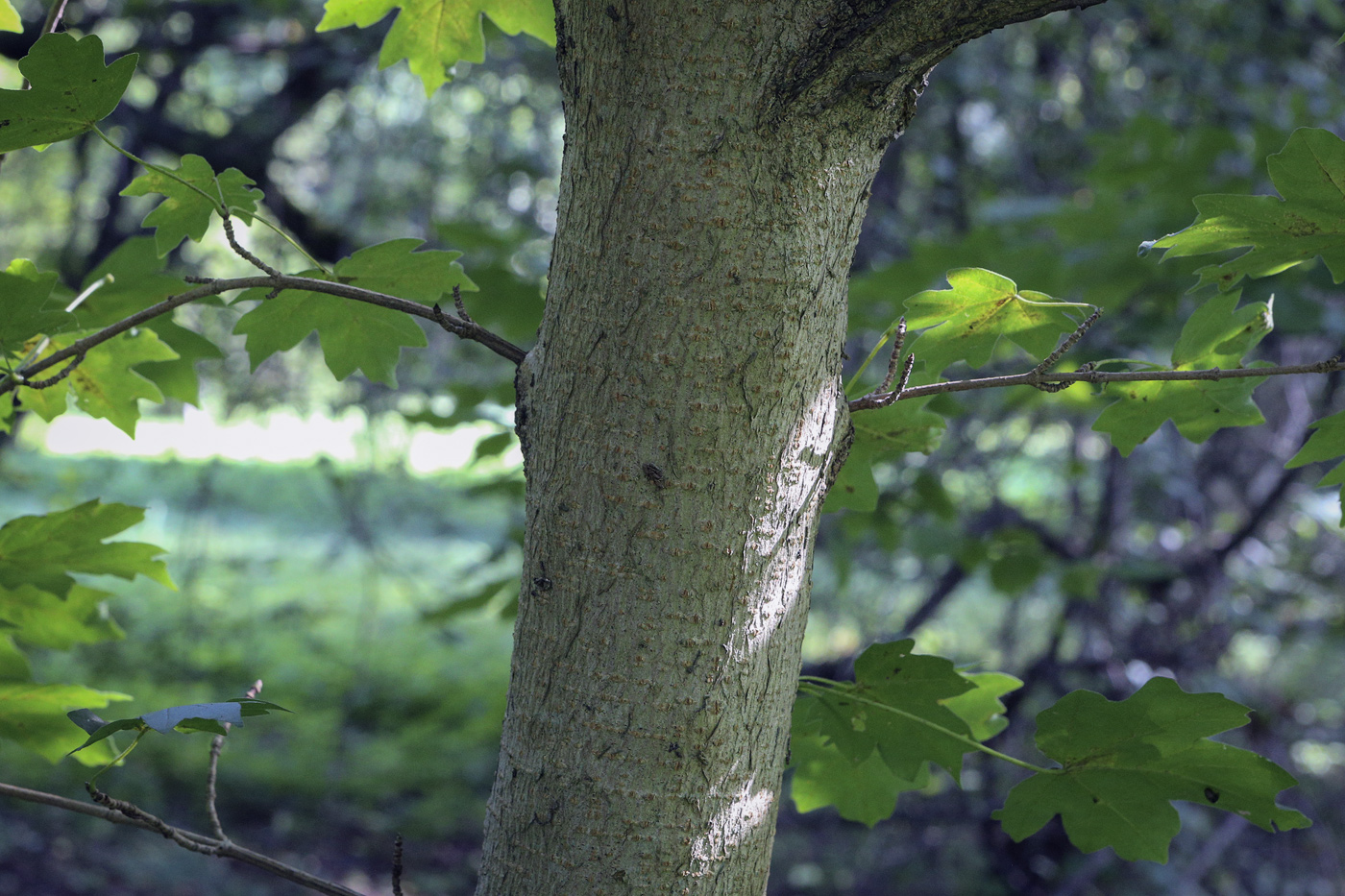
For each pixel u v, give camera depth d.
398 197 5.95
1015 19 0.80
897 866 5.50
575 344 0.88
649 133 0.85
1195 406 1.17
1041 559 3.46
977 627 6.73
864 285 3.32
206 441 6.26
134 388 1.41
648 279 0.85
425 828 6.65
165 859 5.86
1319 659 4.93
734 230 0.84
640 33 0.84
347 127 5.53
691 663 0.86
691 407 0.85
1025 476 5.89
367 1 1.54
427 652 9.34
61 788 6.35
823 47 0.82
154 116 4.56
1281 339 4.09
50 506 6.63
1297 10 4.60
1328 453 1.17
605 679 0.86
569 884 0.86
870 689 1.11
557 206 0.92
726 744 0.87
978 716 1.32
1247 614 4.55
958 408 2.86
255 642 9.05
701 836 0.86
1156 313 3.22
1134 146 3.38
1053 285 3.08
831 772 1.36
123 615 9.19
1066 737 1.06
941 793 5.68
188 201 1.12
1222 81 4.49
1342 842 5.07
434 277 1.20
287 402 6.07
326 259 4.93
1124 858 1.10
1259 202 1.03
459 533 9.33
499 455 3.03
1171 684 1.00
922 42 0.81
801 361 0.87
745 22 0.83
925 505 3.37
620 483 0.86
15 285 1.03
